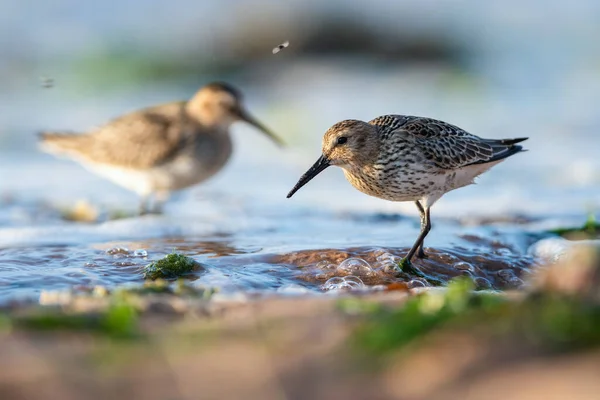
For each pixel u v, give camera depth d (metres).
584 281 5.98
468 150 11.11
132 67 29.81
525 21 35.28
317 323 6.29
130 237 12.42
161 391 5.11
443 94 26.75
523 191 16.22
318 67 31.22
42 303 7.45
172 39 31.81
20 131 21.84
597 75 29.12
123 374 5.33
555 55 31.94
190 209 15.39
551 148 20.00
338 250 10.72
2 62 28.72
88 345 5.84
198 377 5.28
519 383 4.79
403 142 10.84
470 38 33.31
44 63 29.00
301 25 33.00
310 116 24.03
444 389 4.92
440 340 5.43
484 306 6.27
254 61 31.83
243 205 15.52
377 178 11.02
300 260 10.45
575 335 5.21
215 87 16.59
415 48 32.62
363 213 14.48
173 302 7.12
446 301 6.50
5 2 32.25
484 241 11.77
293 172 19.06
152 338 6.01
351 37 32.75
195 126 16.44
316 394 5.04
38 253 10.79
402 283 9.53
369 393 5.01
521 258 11.05
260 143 21.88
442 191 11.15
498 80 28.62
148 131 16.20
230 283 9.39
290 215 14.43
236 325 6.31
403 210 15.03
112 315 6.21
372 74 30.16
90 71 28.83
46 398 5.04
